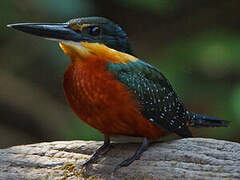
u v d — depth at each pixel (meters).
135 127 7.12
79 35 7.02
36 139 13.94
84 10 13.27
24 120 14.02
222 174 6.51
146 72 7.44
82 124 12.84
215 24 15.81
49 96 14.11
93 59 6.99
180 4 15.73
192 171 6.65
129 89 6.98
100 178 6.97
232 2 15.88
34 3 12.95
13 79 14.04
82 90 6.94
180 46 14.27
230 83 13.60
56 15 13.16
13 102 13.96
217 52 13.46
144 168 6.86
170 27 15.80
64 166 7.23
